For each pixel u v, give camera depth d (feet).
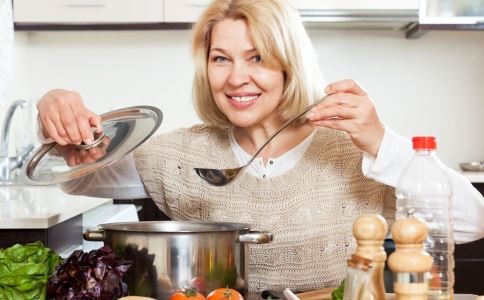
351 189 5.27
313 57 5.10
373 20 11.43
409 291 2.93
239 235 3.94
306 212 5.17
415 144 3.71
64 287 3.78
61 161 4.71
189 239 3.80
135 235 3.84
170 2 11.44
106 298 3.68
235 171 4.70
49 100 4.60
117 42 12.57
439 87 12.50
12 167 10.62
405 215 3.40
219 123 5.43
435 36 12.48
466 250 10.94
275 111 5.19
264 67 4.87
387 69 12.49
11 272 4.01
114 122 4.83
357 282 3.03
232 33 4.83
